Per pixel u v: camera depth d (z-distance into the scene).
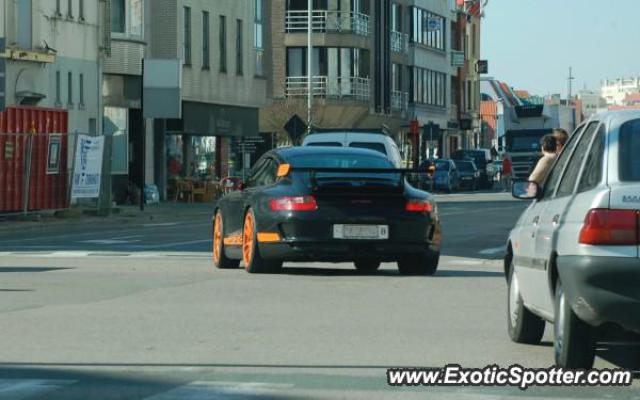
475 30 172.12
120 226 50.75
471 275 26.86
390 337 16.89
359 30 111.56
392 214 25.70
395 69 128.50
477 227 47.44
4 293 22.53
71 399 12.47
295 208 25.53
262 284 24.22
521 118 102.00
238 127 86.00
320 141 43.44
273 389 12.98
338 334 17.17
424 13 138.75
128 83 70.62
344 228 25.53
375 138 43.19
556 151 30.73
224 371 14.10
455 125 152.62
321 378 13.64
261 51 89.44
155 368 14.30
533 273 15.05
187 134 79.88
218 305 20.61
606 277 12.55
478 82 173.75
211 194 76.06
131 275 26.28
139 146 72.56
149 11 73.62
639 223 12.59
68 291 22.88
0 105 48.09
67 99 65.62
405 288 23.69
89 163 53.91
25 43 61.84
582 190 13.52
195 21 78.75
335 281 24.98
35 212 51.31
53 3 64.12
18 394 12.71
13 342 16.31
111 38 68.94
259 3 89.31
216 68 81.81
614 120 13.45
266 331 17.44
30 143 50.56
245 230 26.83
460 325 18.23
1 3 59.62
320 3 109.69
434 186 105.69
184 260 30.84
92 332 17.30
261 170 27.61
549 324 18.45
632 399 12.44
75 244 37.78
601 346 16.16
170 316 19.11
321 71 109.75
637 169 12.93
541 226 14.80
